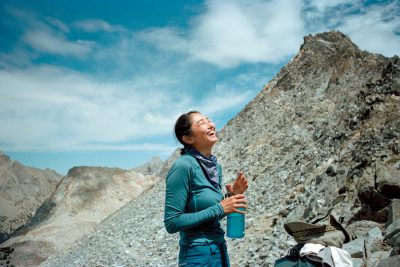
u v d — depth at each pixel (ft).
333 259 12.09
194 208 10.85
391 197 27.45
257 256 35.04
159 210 95.40
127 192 323.57
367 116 54.19
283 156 77.10
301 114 96.63
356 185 36.63
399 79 54.39
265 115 119.03
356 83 88.17
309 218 37.47
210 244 10.76
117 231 97.91
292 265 12.63
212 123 11.80
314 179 49.65
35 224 283.38
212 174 11.48
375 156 37.73
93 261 75.56
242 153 100.17
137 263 59.82
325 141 62.08
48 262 120.67
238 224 11.29
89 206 300.61
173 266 49.90
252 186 66.54
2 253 214.07
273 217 47.29
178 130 11.69
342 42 118.32
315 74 119.55
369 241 22.77
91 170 335.06
